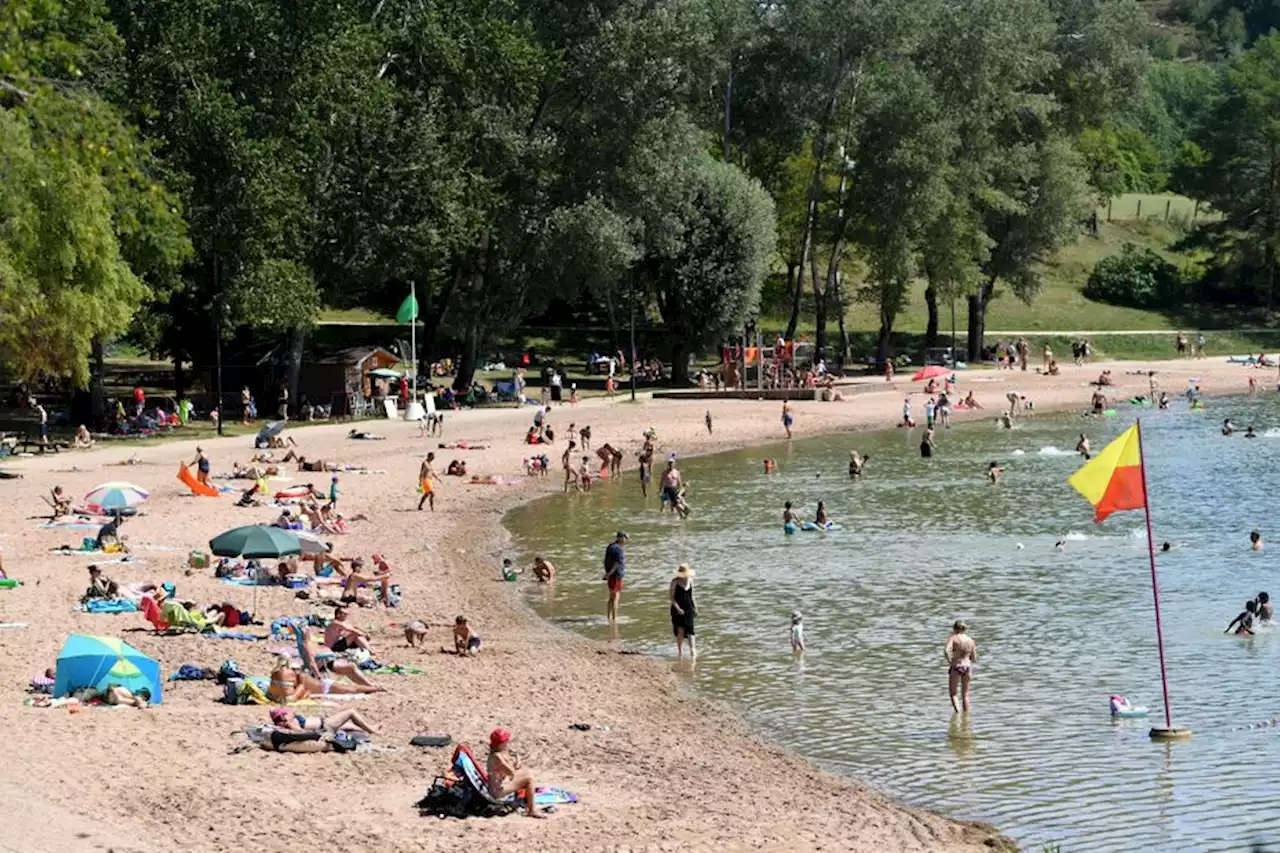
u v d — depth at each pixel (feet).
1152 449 252.83
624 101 297.94
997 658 111.75
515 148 285.43
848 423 294.87
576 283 309.01
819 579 143.74
